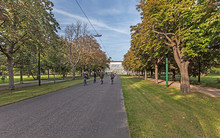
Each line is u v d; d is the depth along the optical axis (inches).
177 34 314.3
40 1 418.3
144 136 103.0
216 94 292.4
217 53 386.6
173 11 289.7
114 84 584.4
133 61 829.2
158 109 179.0
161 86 463.2
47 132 114.1
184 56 308.5
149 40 409.4
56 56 756.6
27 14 347.6
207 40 247.0
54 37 487.5
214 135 106.0
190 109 178.2
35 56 656.4
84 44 1133.1
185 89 314.2
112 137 103.0
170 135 104.9
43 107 200.2
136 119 141.1
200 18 238.5
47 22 442.9
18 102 234.5
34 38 404.5
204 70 669.3
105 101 239.5
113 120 142.4
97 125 128.9
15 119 148.6
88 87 470.9
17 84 621.3
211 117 146.9
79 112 173.5
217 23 218.2
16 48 510.0
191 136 104.0
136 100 236.7
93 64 1454.2
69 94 319.0
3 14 337.7
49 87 466.6
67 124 132.4
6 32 356.8
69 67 1248.2
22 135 108.6
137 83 601.6
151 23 336.8
